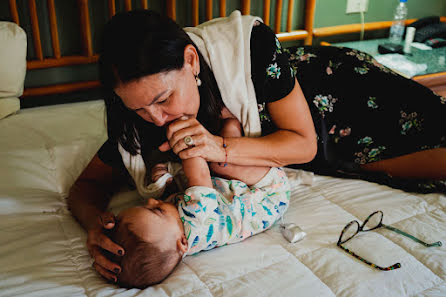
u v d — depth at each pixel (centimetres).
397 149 127
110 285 84
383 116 126
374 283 82
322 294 80
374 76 126
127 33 79
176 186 114
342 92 127
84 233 100
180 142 95
